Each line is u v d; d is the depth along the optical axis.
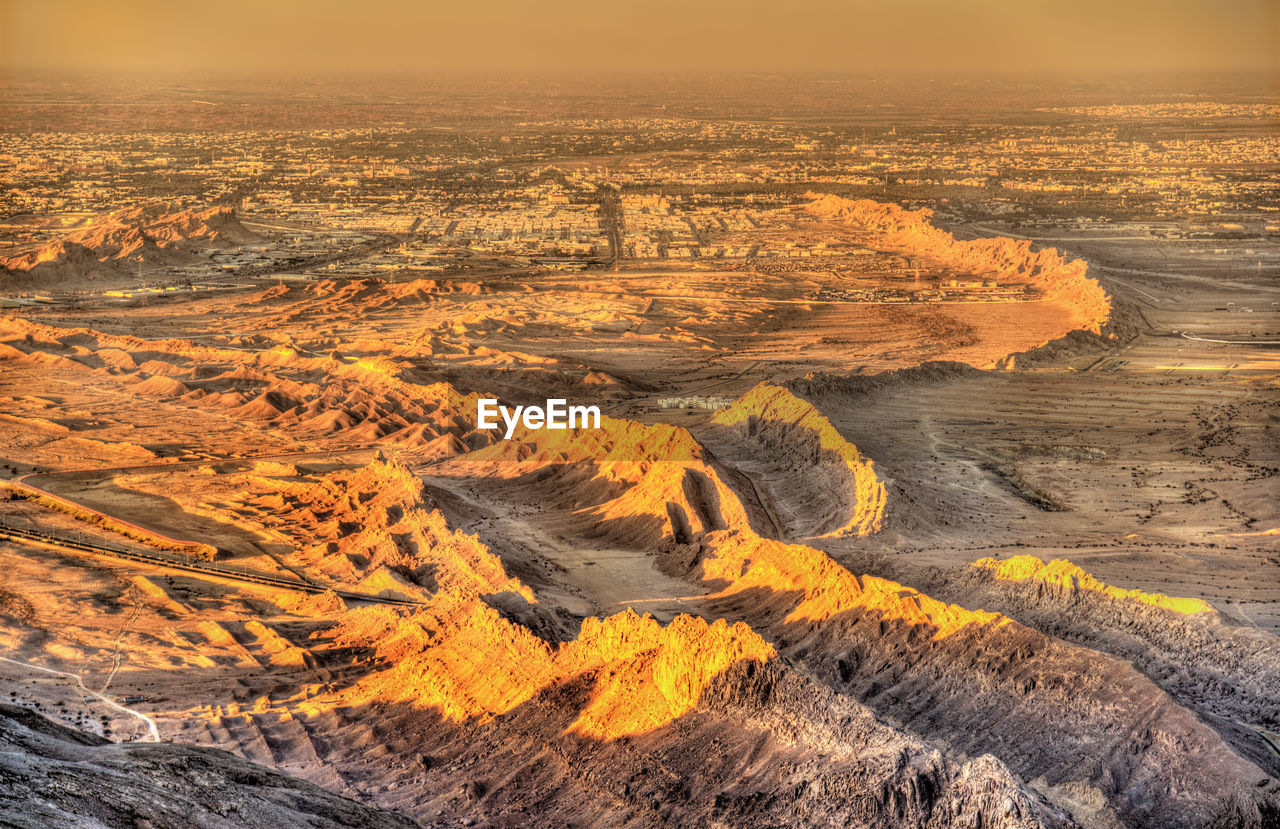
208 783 57.03
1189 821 63.38
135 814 49.62
